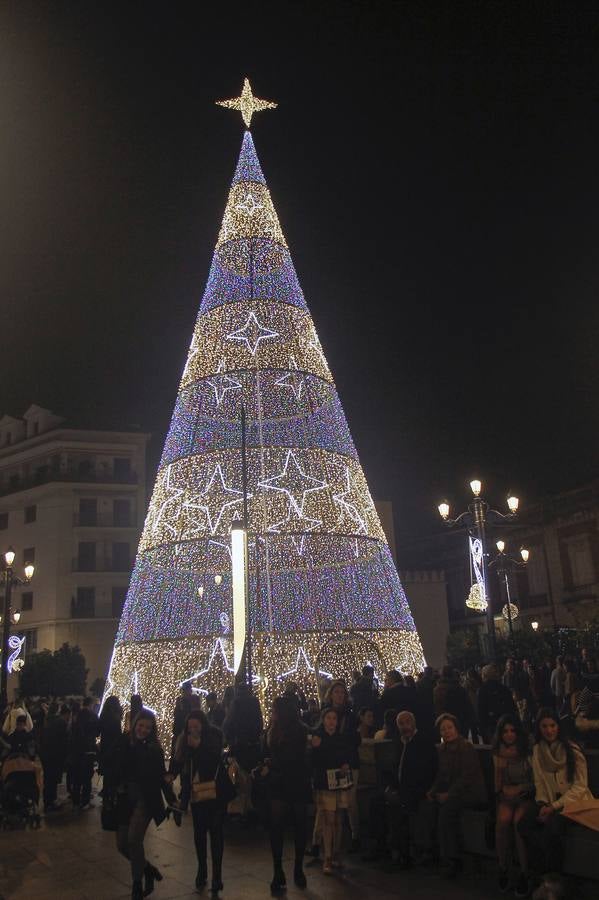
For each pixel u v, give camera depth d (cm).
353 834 959
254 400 2250
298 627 2120
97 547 4659
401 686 1116
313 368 2327
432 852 862
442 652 4259
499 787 786
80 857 992
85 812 1377
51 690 3678
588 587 3966
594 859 692
